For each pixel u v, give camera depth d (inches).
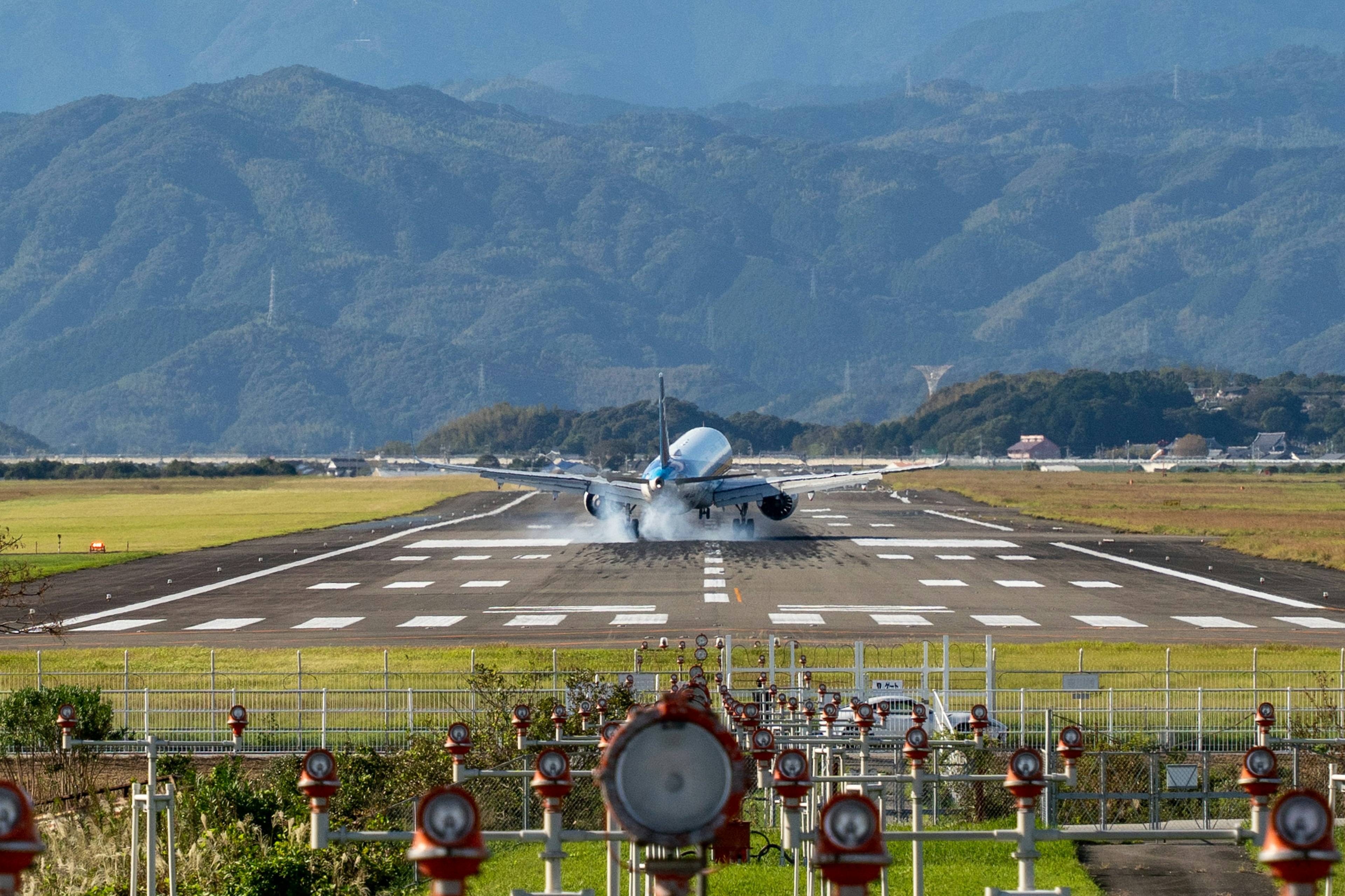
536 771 1188.5
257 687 4003.4
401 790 2544.3
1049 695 3811.5
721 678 3641.7
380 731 3378.4
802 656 4082.2
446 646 4803.2
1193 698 3804.1
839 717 3034.0
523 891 1162.6
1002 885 1951.3
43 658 4586.6
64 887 1956.2
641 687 3432.6
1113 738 3088.1
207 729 3555.6
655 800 768.3
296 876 1941.4
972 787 2544.3
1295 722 3216.0
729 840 1422.2
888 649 4552.2
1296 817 733.9
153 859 1756.9
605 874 2047.2
